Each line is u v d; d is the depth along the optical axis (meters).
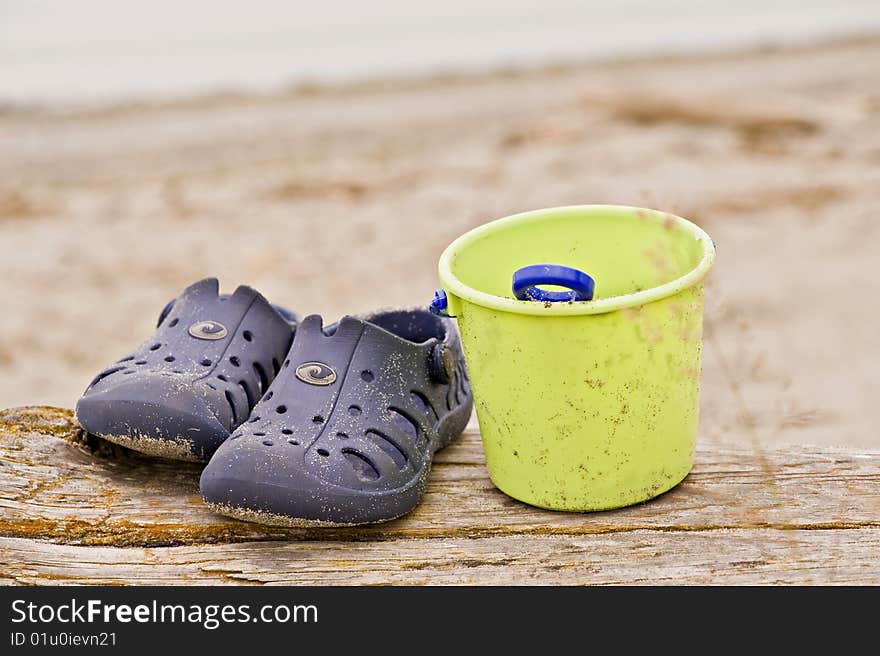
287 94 6.41
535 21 8.33
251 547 1.71
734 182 4.27
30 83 7.20
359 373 1.74
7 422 1.81
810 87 5.70
